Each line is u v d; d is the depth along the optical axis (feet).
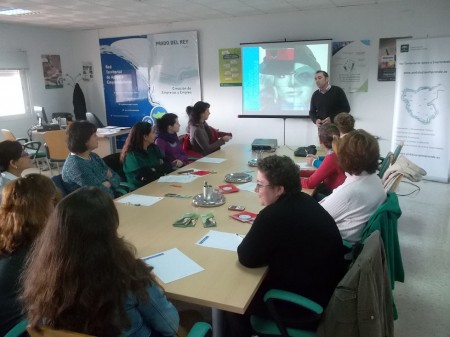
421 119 16.15
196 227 6.55
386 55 17.17
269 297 4.81
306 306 4.66
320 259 4.93
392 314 5.29
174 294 4.52
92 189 3.37
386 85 17.49
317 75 15.55
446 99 15.43
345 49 17.85
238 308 4.25
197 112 14.26
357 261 4.32
